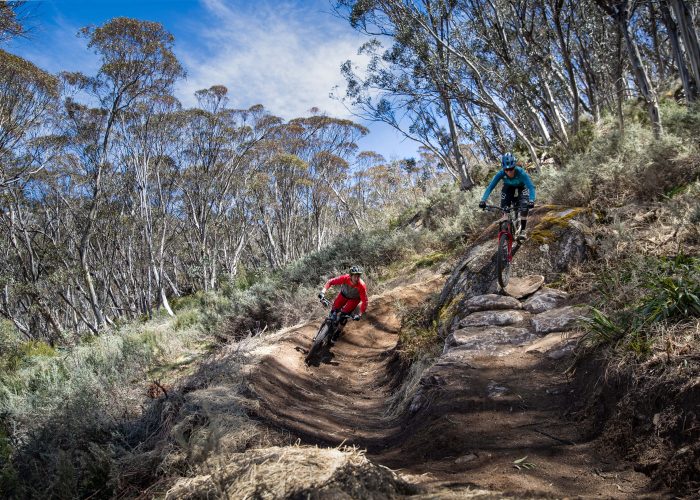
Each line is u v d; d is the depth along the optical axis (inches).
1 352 471.5
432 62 520.1
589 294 221.0
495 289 261.4
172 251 1835.6
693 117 324.2
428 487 114.0
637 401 128.2
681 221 226.8
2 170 895.1
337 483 99.6
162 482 139.5
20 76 780.6
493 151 770.8
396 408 214.4
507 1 478.6
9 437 198.8
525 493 109.6
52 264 1020.5
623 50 518.0
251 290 554.3
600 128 489.1
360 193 2384.4
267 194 1931.6
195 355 346.9
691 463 103.7
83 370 295.9
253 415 183.3
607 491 110.7
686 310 140.8
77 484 148.3
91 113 1117.7
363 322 375.9
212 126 1545.3
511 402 163.0
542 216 302.4
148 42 1013.8
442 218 598.5
